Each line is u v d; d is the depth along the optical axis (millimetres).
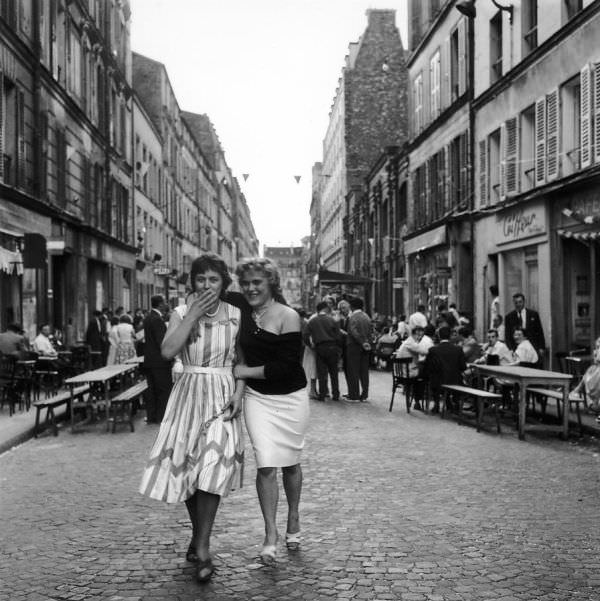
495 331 15195
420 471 8633
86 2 29297
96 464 9234
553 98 18688
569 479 8164
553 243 18875
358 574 5086
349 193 57375
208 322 5219
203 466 4953
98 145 31281
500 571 5141
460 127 26688
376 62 57469
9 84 19781
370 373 24750
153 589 4836
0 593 4781
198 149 70438
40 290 22172
